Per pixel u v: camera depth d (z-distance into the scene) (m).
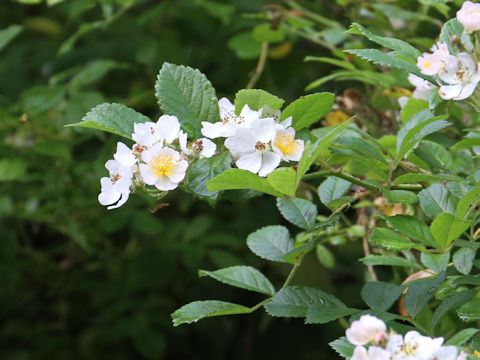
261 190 0.43
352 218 0.75
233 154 0.45
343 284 0.98
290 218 0.48
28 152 0.90
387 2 0.69
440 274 0.46
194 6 0.95
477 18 0.43
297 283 0.88
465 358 0.38
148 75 1.04
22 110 0.83
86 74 0.85
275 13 0.75
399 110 0.67
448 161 0.51
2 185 1.03
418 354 0.37
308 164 0.42
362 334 0.38
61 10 1.04
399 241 0.44
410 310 0.45
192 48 1.05
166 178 0.43
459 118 0.58
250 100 0.45
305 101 0.45
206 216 1.02
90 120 0.43
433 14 0.72
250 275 0.47
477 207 0.48
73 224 0.92
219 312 0.44
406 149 0.46
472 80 0.43
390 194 0.45
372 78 0.62
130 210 0.95
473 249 0.47
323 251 0.68
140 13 1.05
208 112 0.46
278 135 0.44
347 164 0.56
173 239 1.01
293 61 0.94
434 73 0.43
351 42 0.73
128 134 0.44
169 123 0.44
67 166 0.92
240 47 0.85
